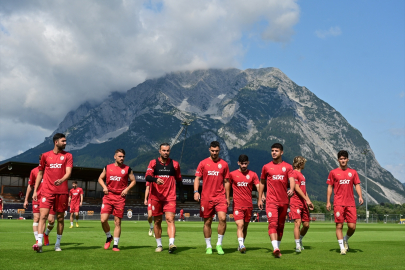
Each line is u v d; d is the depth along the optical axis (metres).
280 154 9.72
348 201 10.66
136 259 7.73
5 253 8.44
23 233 16.06
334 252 10.65
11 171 59.53
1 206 33.25
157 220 9.60
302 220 11.37
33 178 11.98
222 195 9.55
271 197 9.62
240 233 9.87
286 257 8.95
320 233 23.06
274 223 9.38
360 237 19.52
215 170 9.55
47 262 7.09
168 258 8.03
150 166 9.45
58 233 9.29
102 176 9.88
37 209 11.65
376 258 9.20
